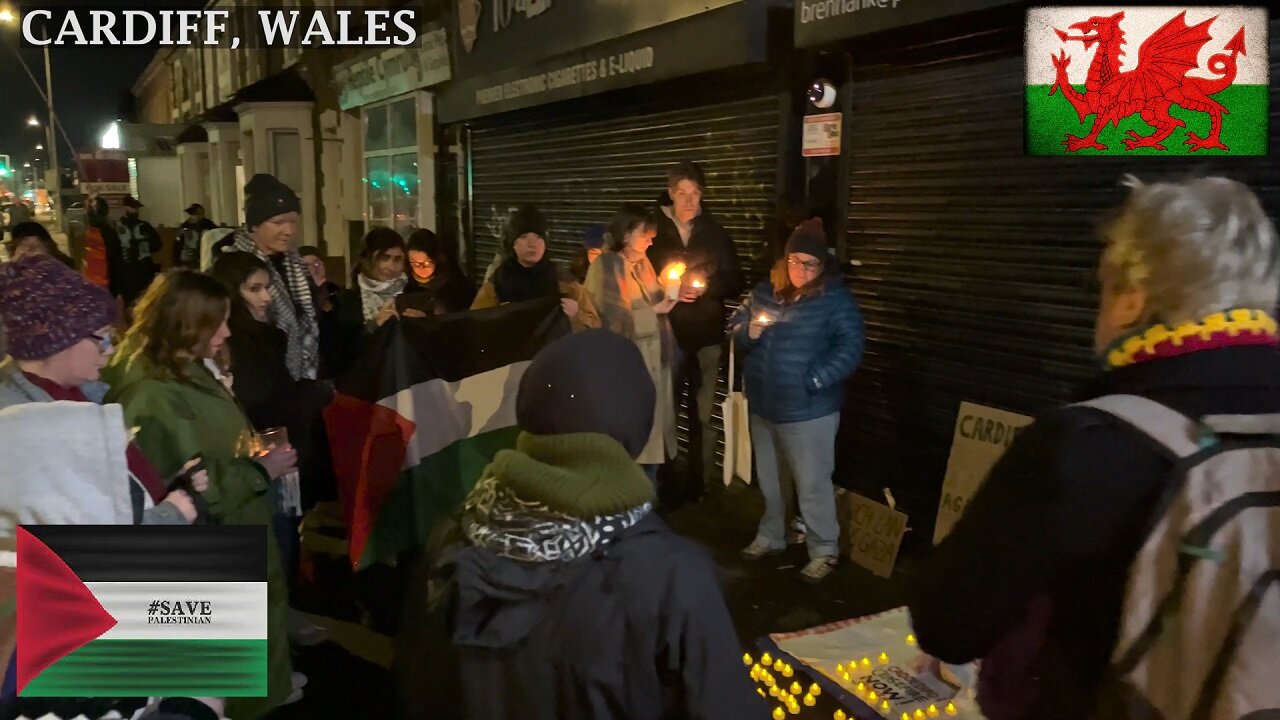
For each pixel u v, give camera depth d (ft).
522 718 4.66
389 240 18.28
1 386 6.21
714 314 17.80
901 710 11.08
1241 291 4.35
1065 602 4.40
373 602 14.34
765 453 15.65
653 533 4.83
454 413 12.99
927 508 15.60
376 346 12.78
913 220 15.60
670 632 4.55
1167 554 4.07
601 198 24.12
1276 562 3.92
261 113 50.78
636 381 5.03
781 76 17.63
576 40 23.08
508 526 4.65
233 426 9.89
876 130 16.24
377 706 11.73
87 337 6.43
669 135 21.25
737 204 19.35
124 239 48.08
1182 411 4.27
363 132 42.50
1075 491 4.26
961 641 4.67
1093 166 12.59
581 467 4.71
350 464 12.92
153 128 96.17
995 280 14.17
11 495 5.13
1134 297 4.65
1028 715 4.57
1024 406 13.83
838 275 14.67
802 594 14.74
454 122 31.65
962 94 14.48
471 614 4.66
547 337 13.58
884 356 16.39
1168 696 4.04
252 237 15.48
